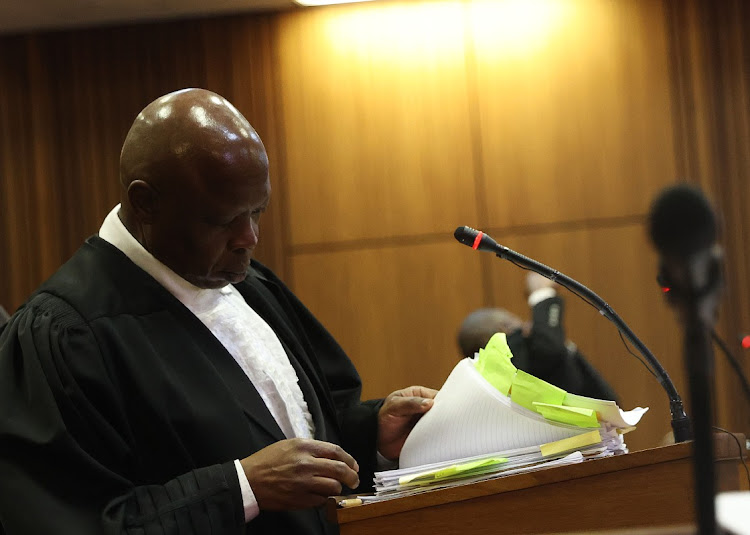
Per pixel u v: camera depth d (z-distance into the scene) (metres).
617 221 5.11
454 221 5.22
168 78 5.39
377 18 5.29
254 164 1.71
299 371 1.98
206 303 1.83
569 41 5.18
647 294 5.06
